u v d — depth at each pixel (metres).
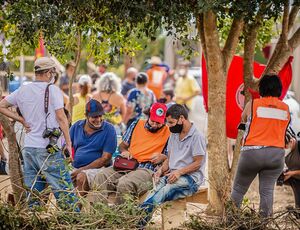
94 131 16.70
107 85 24.59
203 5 14.06
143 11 14.65
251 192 21.16
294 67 41.53
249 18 14.80
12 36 16.58
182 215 15.40
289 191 21.98
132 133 16.75
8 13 15.69
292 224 14.58
